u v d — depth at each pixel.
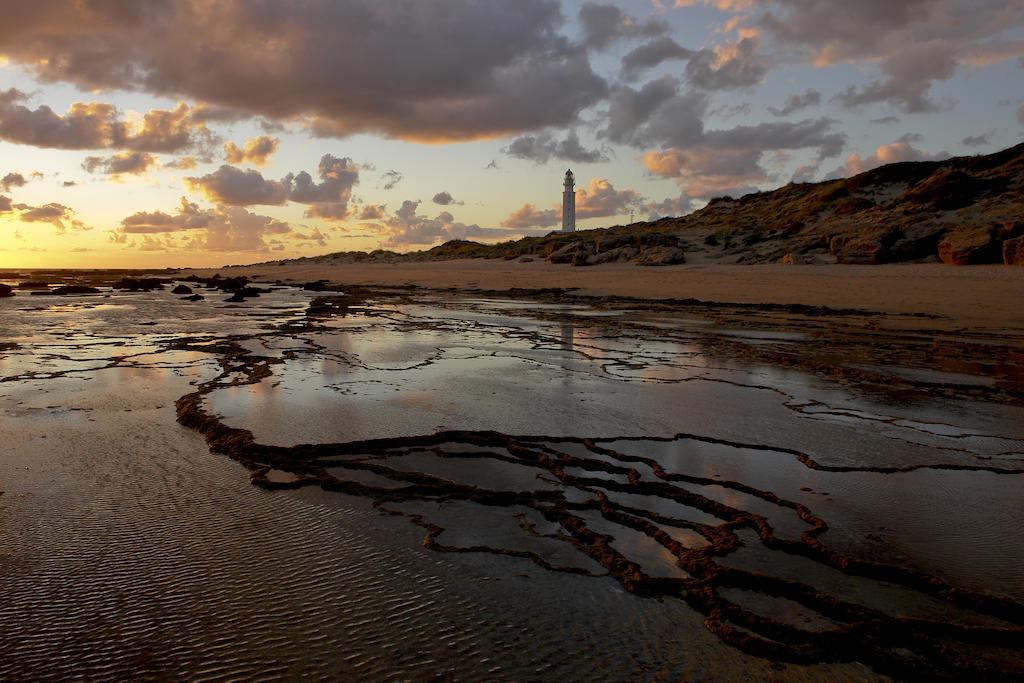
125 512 5.42
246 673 3.35
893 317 22.58
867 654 3.56
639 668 3.42
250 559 4.62
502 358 13.59
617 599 4.13
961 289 27.72
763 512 5.50
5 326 19.59
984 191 49.72
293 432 7.63
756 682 3.32
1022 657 3.55
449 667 3.41
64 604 4.01
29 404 9.17
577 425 8.12
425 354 14.02
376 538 4.98
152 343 15.59
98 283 55.53
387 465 6.60
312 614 3.92
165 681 3.28
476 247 99.25
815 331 19.05
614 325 20.77
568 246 63.19
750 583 4.32
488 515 5.44
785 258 45.56
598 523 5.30
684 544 4.87
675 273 43.72
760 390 10.51
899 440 7.71
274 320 22.17
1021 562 4.64
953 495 5.95
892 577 4.41
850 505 5.66
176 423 8.23
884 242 41.69
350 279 55.88
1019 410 9.30
